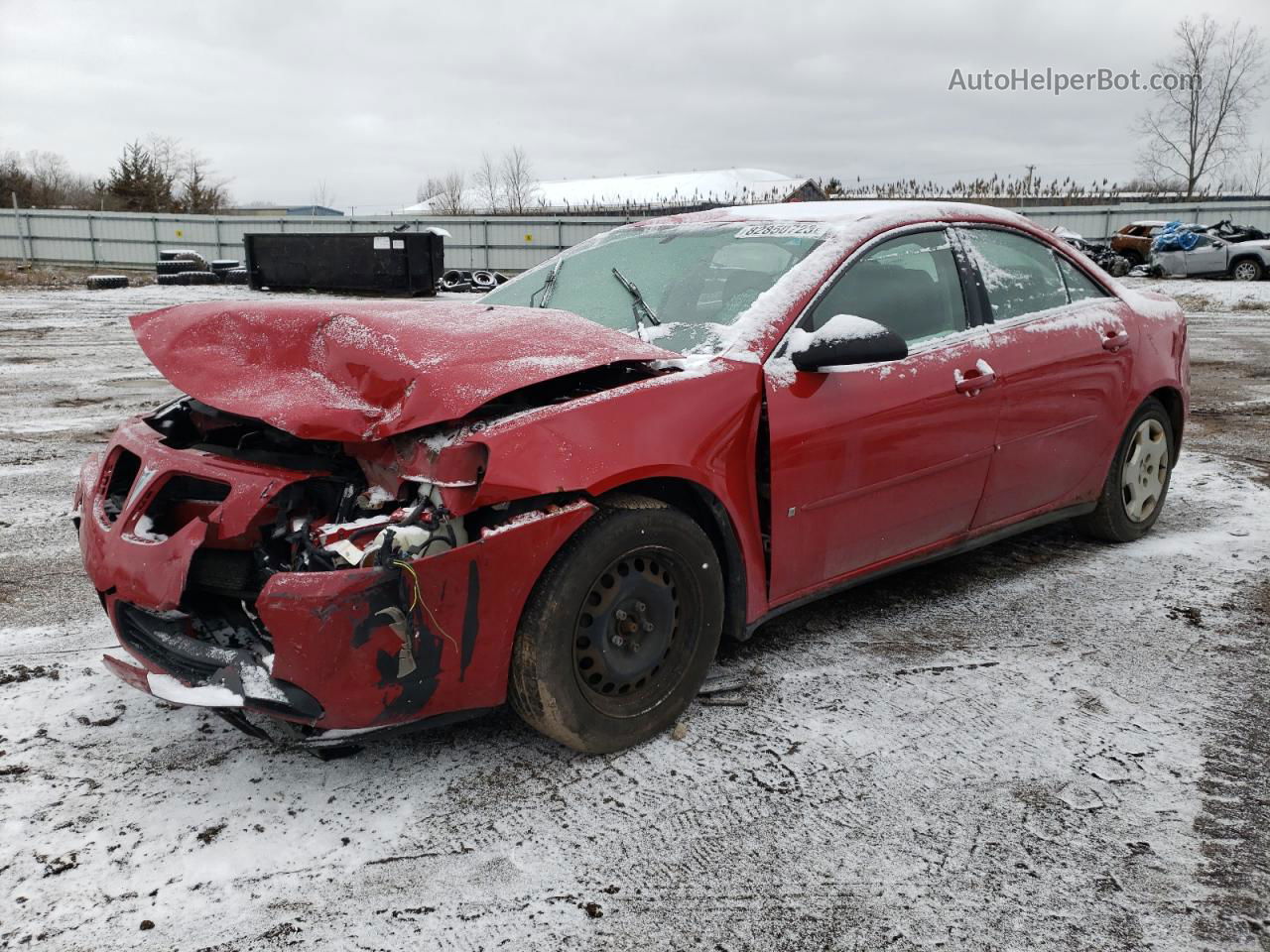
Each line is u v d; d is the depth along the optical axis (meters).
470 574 2.38
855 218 3.49
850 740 2.83
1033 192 38.28
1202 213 33.81
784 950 2.02
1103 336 4.12
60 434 7.15
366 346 2.72
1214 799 2.54
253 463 2.61
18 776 2.61
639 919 2.11
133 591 2.52
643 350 2.86
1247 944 2.03
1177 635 3.58
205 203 56.78
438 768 2.69
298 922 2.09
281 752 2.76
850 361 2.93
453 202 57.28
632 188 72.88
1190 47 43.12
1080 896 2.18
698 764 2.71
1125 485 4.48
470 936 2.05
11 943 2.01
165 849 2.32
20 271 31.50
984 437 3.59
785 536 3.04
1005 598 3.93
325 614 2.25
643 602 2.72
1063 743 2.82
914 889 2.20
